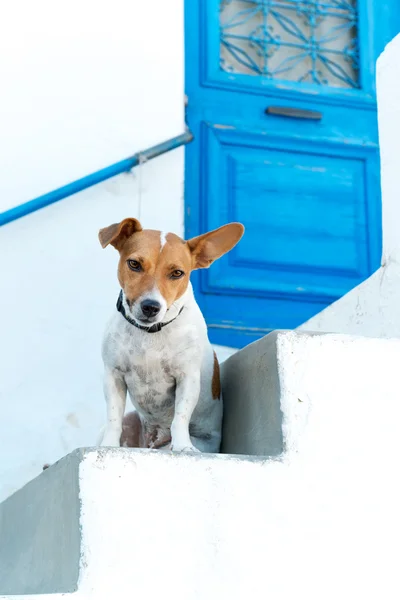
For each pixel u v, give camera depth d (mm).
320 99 5527
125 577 2369
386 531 2682
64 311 4562
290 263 5219
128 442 3611
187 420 3047
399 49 3732
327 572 2586
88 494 2400
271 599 2506
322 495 2662
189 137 4914
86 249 4680
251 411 2980
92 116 4859
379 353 2861
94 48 4945
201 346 3152
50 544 2592
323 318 4145
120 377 3170
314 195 5367
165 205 4871
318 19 5715
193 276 5039
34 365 4453
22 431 4344
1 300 4496
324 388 2787
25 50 4844
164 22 5094
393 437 2787
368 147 5523
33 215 4652
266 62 5547
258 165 5320
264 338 2932
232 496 2557
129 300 2967
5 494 4227
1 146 4676
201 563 2459
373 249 5391
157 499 2463
